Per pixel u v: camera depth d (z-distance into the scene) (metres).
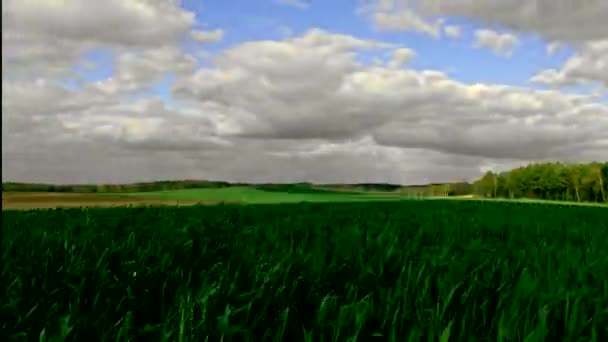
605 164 107.06
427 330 3.49
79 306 4.14
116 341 3.28
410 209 19.78
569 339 3.51
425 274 4.69
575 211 21.77
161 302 4.33
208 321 3.38
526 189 108.31
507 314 3.68
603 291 4.55
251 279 4.63
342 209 18.44
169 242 6.54
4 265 5.03
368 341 3.48
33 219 11.55
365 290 4.50
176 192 68.00
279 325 3.51
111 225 8.77
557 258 5.94
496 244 7.40
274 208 18.33
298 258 5.16
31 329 3.54
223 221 10.20
